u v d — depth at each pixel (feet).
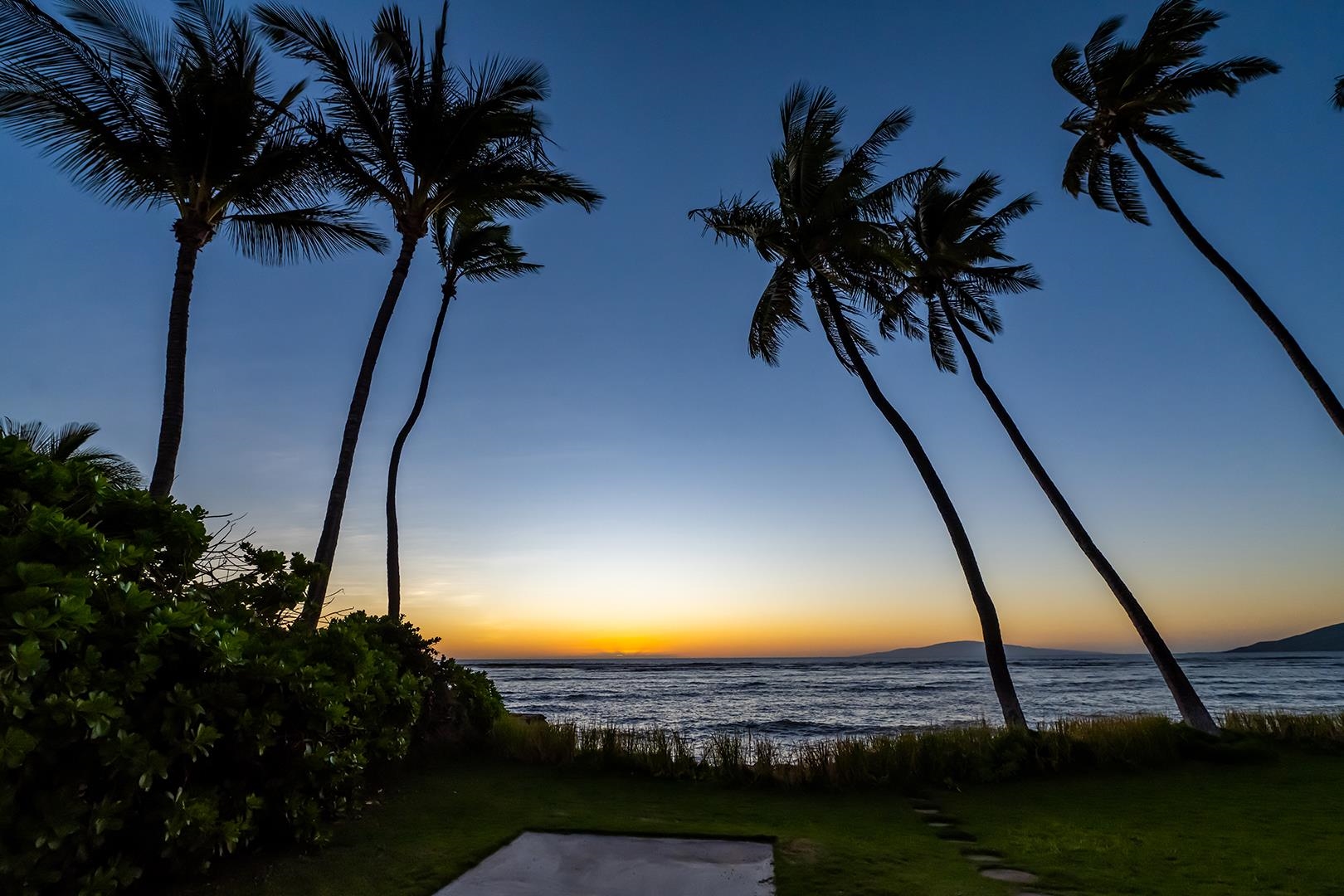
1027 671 305.53
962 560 45.19
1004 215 59.16
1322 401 41.70
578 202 46.68
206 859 14.51
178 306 37.27
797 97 52.80
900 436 48.78
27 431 44.19
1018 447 51.34
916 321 63.62
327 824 19.26
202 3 38.47
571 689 189.37
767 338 57.41
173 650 14.33
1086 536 47.93
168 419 35.63
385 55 42.80
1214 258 46.11
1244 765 35.17
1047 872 17.48
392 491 59.21
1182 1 45.68
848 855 18.66
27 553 12.27
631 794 27.37
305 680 17.35
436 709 33.06
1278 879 16.60
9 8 33.35
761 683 219.61
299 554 23.98
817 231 50.47
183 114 37.91
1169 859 18.63
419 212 44.73
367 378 41.32
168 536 17.65
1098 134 51.98
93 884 11.55
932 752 31.73
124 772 12.29
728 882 16.16
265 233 42.86
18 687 10.25
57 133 36.29
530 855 18.03
